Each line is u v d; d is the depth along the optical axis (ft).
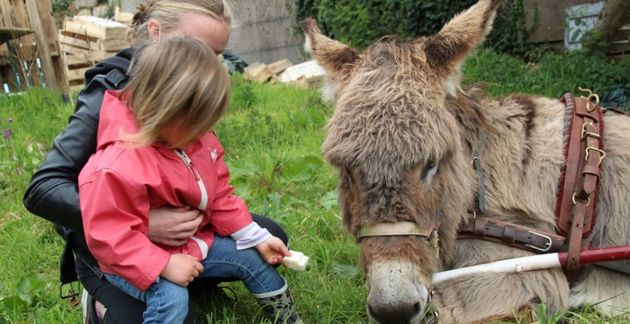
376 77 7.47
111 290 7.34
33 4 23.57
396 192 6.92
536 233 8.21
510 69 26.14
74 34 28.84
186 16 7.68
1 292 9.49
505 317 8.01
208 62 6.55
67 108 20.03
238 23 40.14
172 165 6.87
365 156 6.94
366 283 7.74
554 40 31.83
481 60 26.99
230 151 15.97
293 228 11.57
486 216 8.60
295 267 8.03
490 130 8.66
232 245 7.92
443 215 7.79
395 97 7.15
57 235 11.63
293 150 15.46
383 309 6.77
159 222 6.95
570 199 8.29
